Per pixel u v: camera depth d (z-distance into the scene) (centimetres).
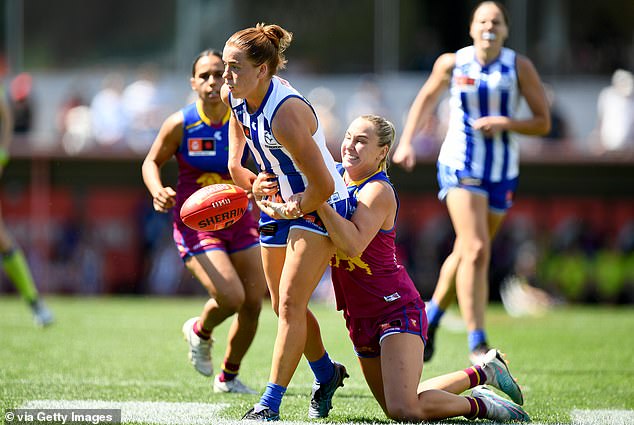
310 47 6038
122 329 3375
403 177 5134
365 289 1683
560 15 5941
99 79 6041
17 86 5756
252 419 1634
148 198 5300
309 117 1593
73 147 5169
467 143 2530
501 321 4016
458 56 2581
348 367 2525
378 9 5991
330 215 1596
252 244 2108
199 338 2111
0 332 3219
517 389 1803
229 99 1680
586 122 5922
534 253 4950
